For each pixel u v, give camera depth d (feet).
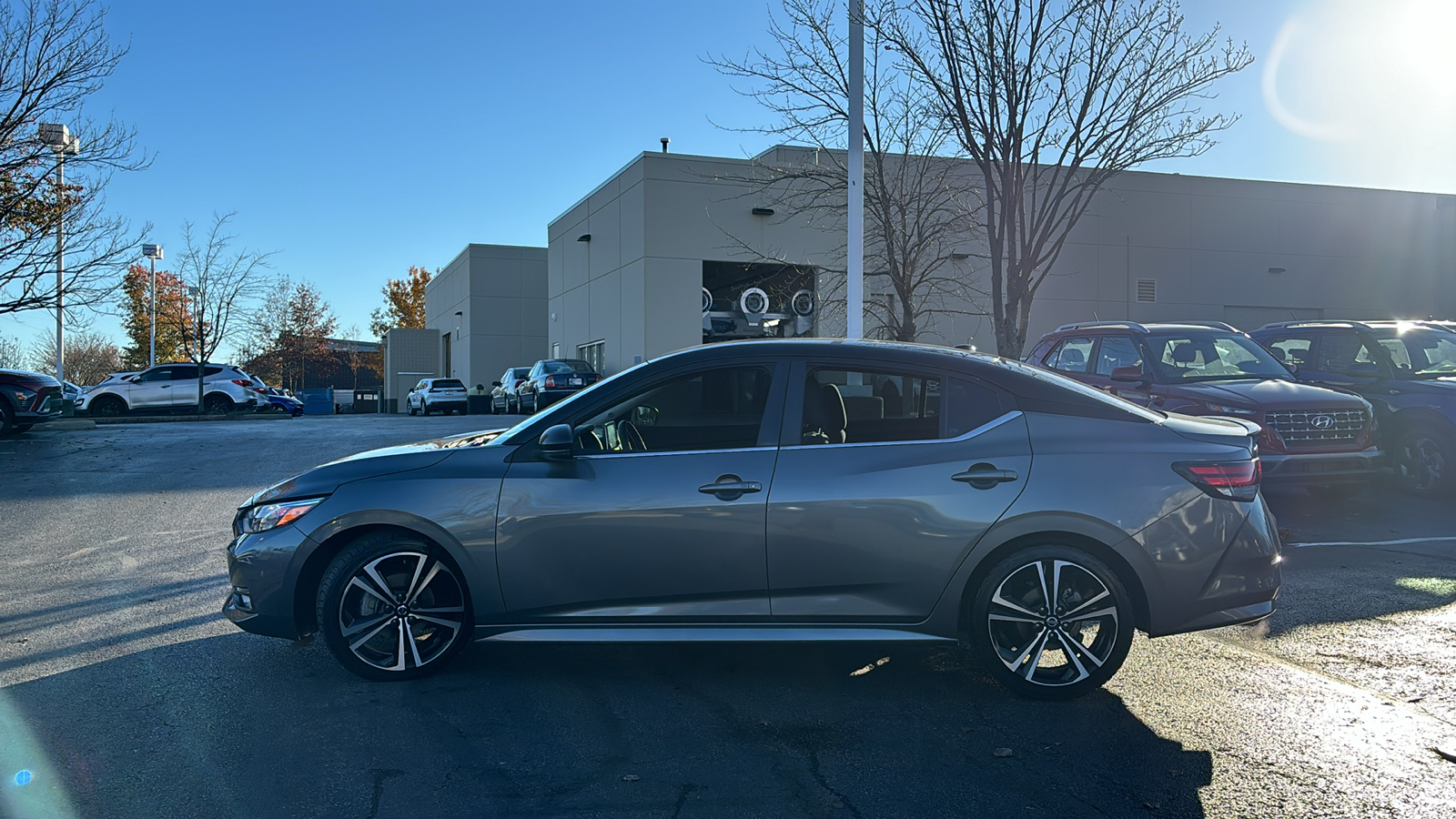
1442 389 31.09
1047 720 13.21
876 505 13.65
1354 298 94.79
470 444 15.51
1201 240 89.51
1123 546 13.35
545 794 11.03
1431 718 13.11
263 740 12.53
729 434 14.46
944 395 14.25
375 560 14.43
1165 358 31.78
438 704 13.84
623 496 13.98
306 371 185.16
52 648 16.55
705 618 14.03
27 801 10.78
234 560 14.76
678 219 82.84
